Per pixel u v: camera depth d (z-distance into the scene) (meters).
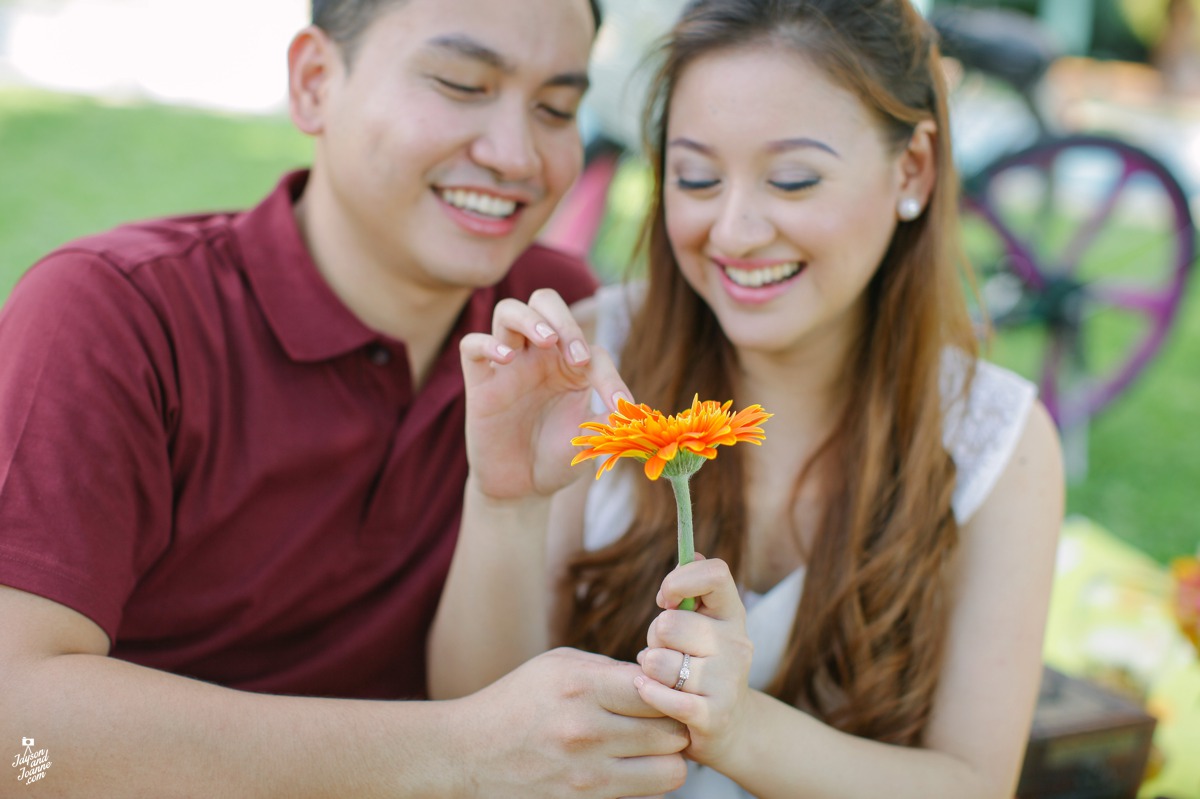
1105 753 1.18
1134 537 2.24
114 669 0.95
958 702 1.09
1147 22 6.20
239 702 0.95
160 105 5.01
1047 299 2.53
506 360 0.96
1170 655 1.38
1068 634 1.43
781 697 1.11
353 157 1.07
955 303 1.13
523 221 1.11
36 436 0.98
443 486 1.13
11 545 0.96
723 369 1.16
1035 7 3.68
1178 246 2.64
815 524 1.14
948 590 1.13
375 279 1.11
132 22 6.29
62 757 0.92
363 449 1.10
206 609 1.08
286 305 1.08
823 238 1.03
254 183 3.92
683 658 0.91
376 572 1.12
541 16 1.06
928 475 1.10
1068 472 2.54
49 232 3.19
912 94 1.05
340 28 1.07
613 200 2.88
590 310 1.23
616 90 2.41
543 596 1.08
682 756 0.99
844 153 1.02
